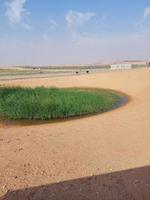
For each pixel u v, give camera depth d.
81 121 15.03
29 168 7.10
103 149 8.57
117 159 7.54
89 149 8.64
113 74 46.22
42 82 43.41
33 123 16.72
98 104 21.69
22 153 8.46
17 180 6.34
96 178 6.29
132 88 35.50
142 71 46.38
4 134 12.08
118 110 18.98
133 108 18.88
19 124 16.50
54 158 7.86
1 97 24.50
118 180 6.12
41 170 6.93
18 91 27.17
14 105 20.66
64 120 17.14
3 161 7.71
